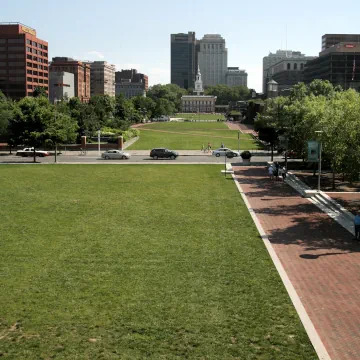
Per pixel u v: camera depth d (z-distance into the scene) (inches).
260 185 2174.0
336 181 2199.8
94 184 2143.2
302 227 1385.3
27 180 2263.8
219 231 1321.4
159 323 750.5
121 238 1237.1
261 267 1018.1
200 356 654.5
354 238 1255.5
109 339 698.8
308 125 2255.2
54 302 826.2
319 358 648.4
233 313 788.6
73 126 3393.2
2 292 869.2
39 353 660.1
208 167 2878.9
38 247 1151.0
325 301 841.5
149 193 1910.7
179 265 1027.3
